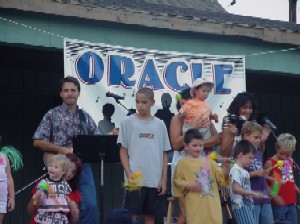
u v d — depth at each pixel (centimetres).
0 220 759
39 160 1095
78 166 775
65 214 747
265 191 830
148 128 783
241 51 1035
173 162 803
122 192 1153
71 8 891
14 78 1086
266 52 1054
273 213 894
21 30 874
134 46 955
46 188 740
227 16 1044
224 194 817
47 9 876
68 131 808
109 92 925
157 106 954
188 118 797
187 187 761
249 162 796
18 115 1084
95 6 908
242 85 1008
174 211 965
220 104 993
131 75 942
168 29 968
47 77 1116
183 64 977
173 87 966
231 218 812
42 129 802
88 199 793
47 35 891
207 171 770
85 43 911
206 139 802
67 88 809
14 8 855
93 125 833
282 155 901
